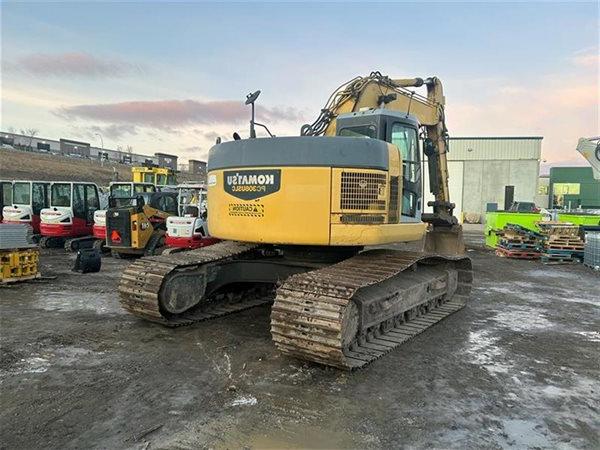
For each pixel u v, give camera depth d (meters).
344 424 4.05
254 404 4.38
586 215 17.47
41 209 16.06
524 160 35.38
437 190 11.49
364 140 6.00
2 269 9.59
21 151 50.72
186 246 12.09
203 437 3.79
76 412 4.16
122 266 12.27
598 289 10.48
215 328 6.75
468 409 4.39
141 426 3.94
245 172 6.24
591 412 4.39
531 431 4.01
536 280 11.52
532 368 5.48
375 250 7.23
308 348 5.02
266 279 7.16
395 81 10.98
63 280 10.23
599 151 19.59
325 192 5.88
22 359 5.44
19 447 3.60
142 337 6.31
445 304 8.29
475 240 22.36
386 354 5.77
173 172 24.41
